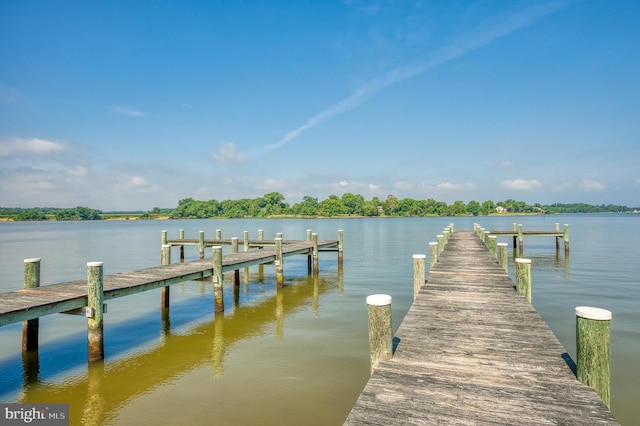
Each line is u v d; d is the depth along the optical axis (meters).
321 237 53.44
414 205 172.50
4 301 8.57
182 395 7.44
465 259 14.96
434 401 4.01
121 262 27.77
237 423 6.40
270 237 55.47
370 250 35.41
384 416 3.73
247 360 9.20
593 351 4.24
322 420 6.47
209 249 37.47
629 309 12.89
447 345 5.64
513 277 20.19
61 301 8.68
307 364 8.88
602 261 25.33
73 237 60.72
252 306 14.75
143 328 11.97
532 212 198.50
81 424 6.44
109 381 8.11
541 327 6.44
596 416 3.67
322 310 13.92
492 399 4.04
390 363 5.02
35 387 7.86
